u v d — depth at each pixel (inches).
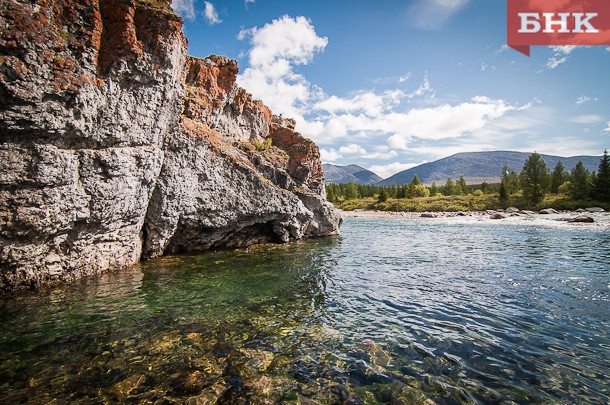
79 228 519.2
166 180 705.0
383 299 508.4
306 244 1102.4
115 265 619.8
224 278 616.1
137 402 243.1
